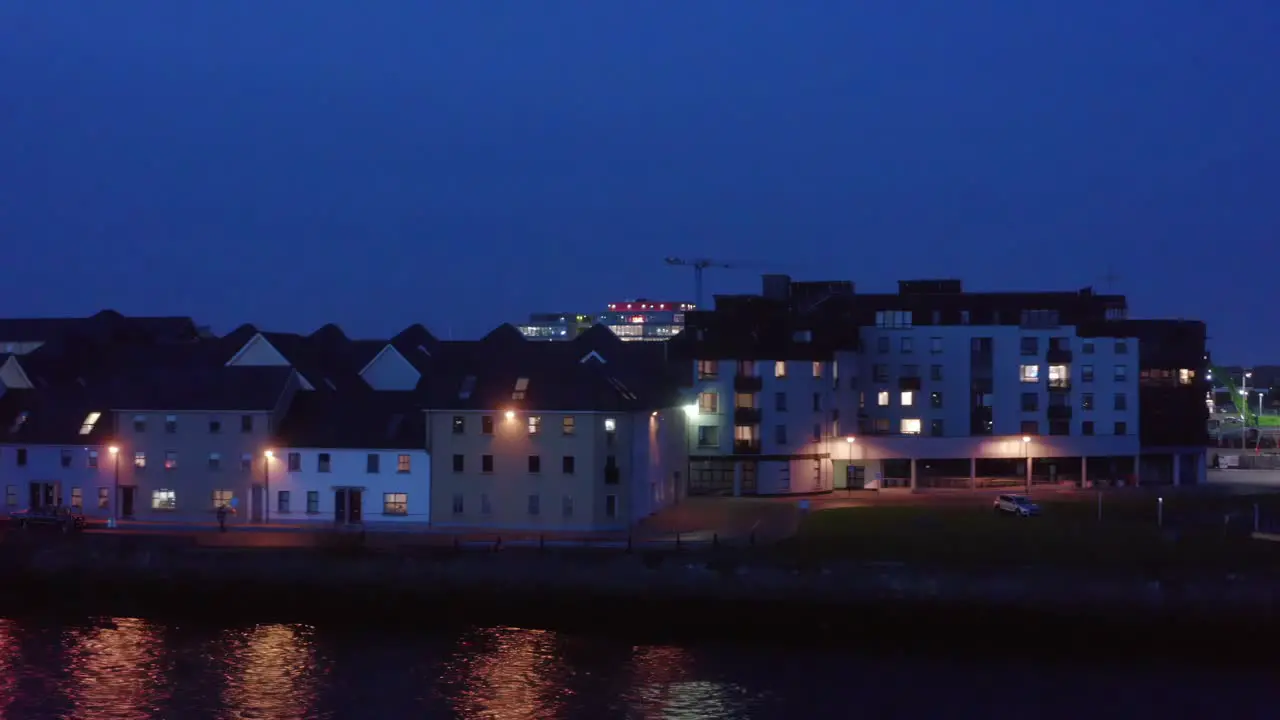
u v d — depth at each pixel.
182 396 99.31
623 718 61.94
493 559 79.75
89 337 136.62
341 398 100.25
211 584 81.69
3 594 83.56
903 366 125.50
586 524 91.62
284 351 114.31
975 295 137.75
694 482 115.25
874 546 83.62
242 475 97.12
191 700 64.81
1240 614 71.88
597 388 92.94
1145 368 128.12
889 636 74.44
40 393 106.19
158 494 98.69
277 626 78.56
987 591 74.31
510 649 73.00
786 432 115.69
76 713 63.25
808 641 74.56
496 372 95.94
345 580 80.31
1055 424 125.44
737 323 117.75
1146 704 63.53
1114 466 127.25
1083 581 74.12
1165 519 97.44
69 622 79.69
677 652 72.50
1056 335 125.81
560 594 77.75
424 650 73.00
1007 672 68.62
